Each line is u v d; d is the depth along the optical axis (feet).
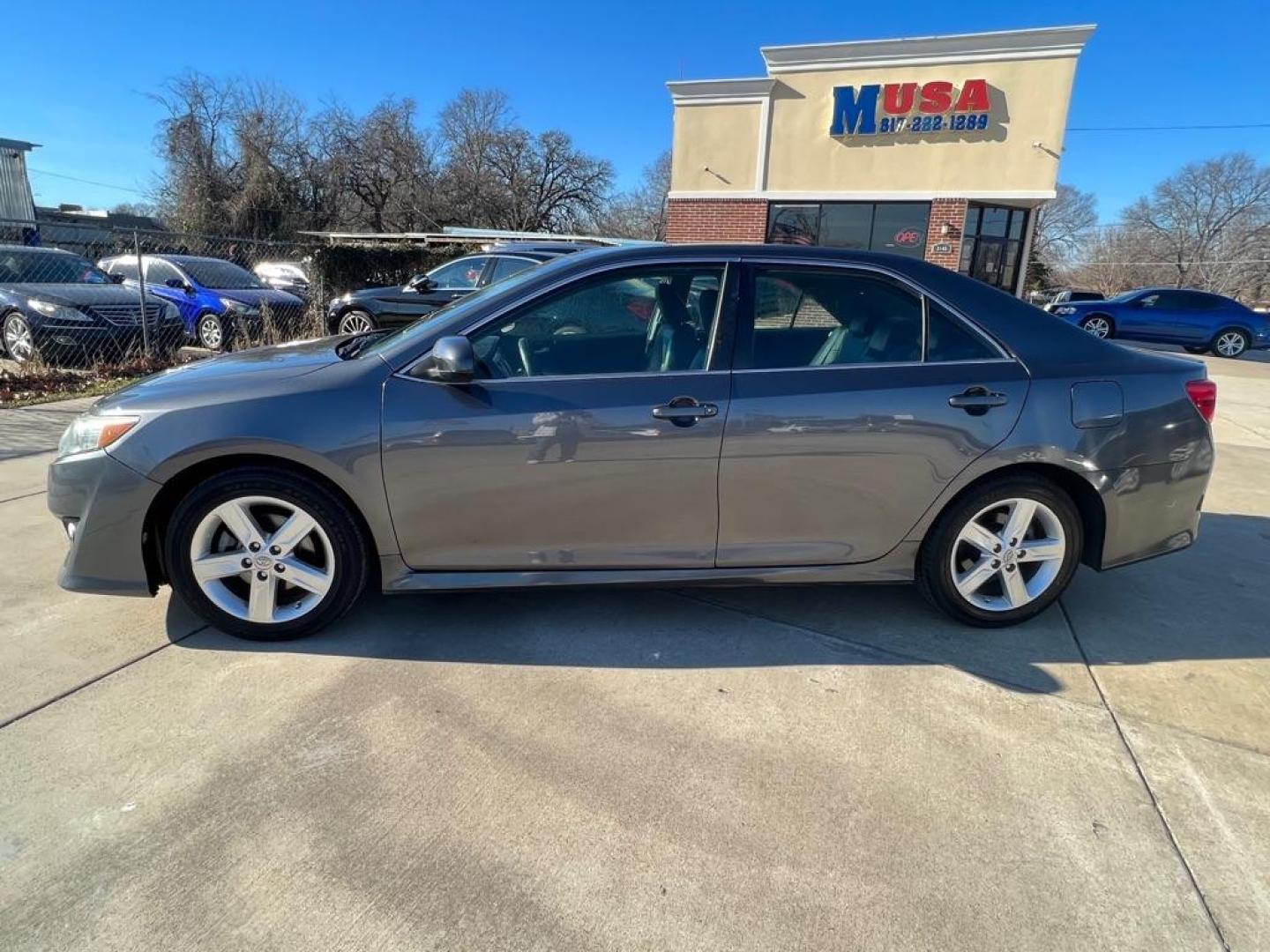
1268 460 21.89
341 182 135.64
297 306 38.27
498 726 8.43
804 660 9.96
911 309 10.21
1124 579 12.83
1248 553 14.19
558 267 10.09
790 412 9.62
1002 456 10.00
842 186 53.06
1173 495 10.61
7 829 6.78
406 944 5.81
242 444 9.18
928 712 8.87
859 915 6.17
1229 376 44.04
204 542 9.62
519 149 155.94
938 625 10.98
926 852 6.81
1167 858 6.80
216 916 6.00
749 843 6.88
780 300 10.03
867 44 50.21
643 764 7.88
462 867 6.53
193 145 120.78
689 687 9.29
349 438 9.26
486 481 9.52
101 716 8.41
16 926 5.85
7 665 9.35
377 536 9.65
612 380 9.65
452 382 9.32
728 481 9.75
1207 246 187.93
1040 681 9.57
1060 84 48.16
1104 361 10.32
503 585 10.00
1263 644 10.60
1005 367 10.09
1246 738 8.50
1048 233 218.18
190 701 8.72
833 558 10.34
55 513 9.68
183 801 7.18
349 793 7.36
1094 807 7.39
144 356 30.17
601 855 6.70
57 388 26.37
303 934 5.85
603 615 11.03
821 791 7.55
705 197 55.47
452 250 56.44
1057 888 6.47
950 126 50.26
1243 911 6.26
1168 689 9.44
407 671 9.47
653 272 10.01
